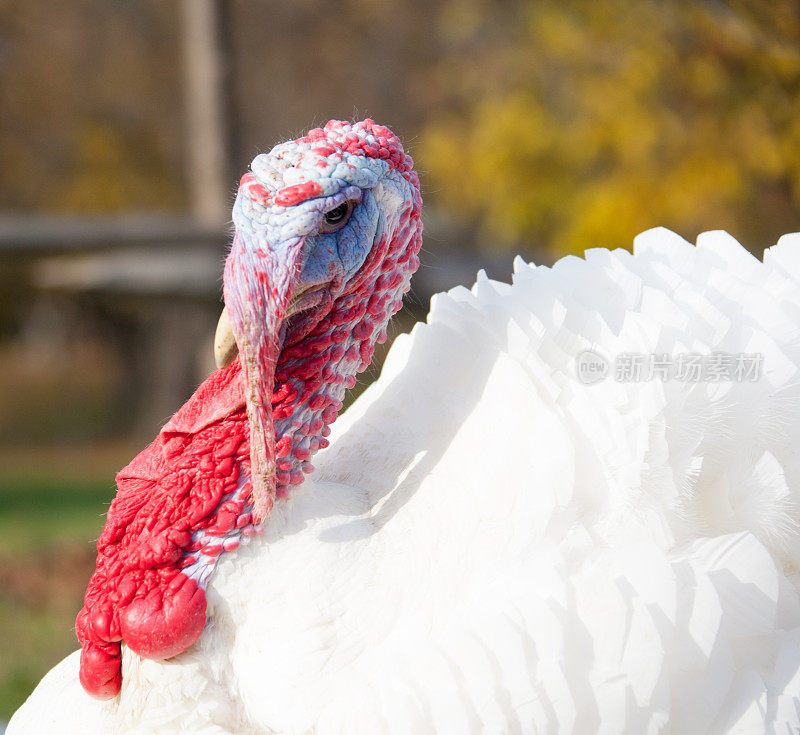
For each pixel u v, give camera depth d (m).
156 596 4.14
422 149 23.70
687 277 4.84
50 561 13.55
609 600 3.90
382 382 5.09
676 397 4.29
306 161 3.98
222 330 4.23
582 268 4.83
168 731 4.19
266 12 27.36
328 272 4.12
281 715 4.08
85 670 4.31
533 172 20.61
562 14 16.67
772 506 4.37
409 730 3.87
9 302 43.53
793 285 4.79
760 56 10.73
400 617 4.12
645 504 4.14
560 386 4.34
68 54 28.95
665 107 16.67
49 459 24.55
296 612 4.11
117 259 17.41
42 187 32.12
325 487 4.48
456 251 23.45
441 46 27.61
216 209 18.27
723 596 4.05
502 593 3.98
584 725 3.86
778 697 4.01
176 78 29.56
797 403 4.45
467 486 4.26
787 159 12.56
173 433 4.30
